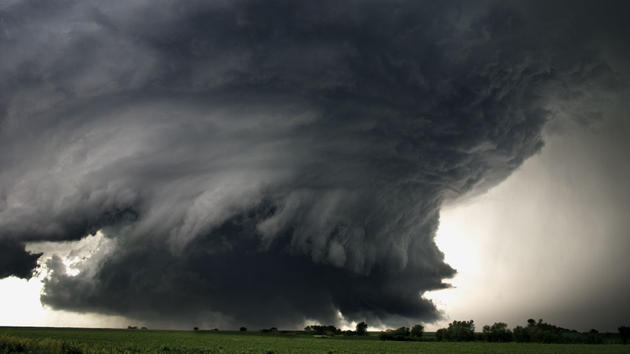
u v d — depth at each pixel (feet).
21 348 126.82
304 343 292.61
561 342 348.79
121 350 155.94
